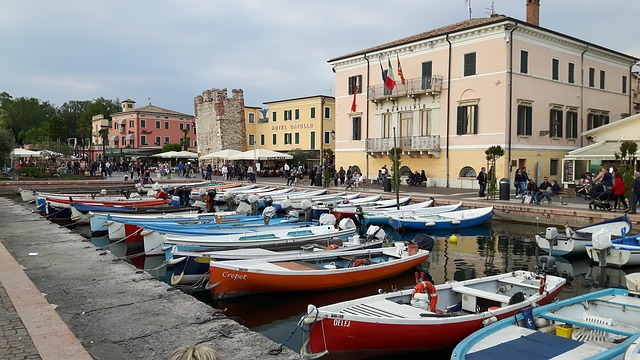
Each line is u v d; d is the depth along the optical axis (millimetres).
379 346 7977
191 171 60938
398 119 41969
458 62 37406
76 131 103375
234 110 65438
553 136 38094
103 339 7148
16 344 6531
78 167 54625
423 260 14320
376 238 15539
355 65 45531
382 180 38844
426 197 29484
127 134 85750
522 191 29266
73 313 8305
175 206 25562
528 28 35312
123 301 8977
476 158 36375
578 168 35906
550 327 8141
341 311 8383
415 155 40344
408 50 40688
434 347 8297
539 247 18672
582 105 40531
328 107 60969
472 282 10336
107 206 24750
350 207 25000
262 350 6668
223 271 11133
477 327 8477
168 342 7020
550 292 9930
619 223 17719
